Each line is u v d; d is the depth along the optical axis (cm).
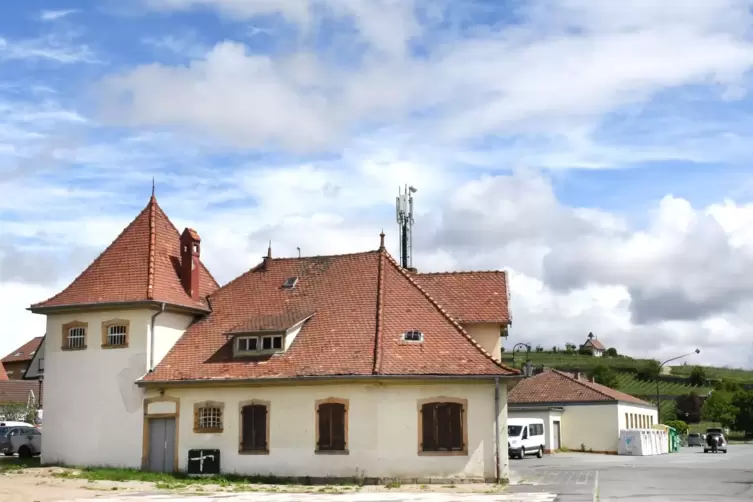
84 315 3394
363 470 2989
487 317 3350
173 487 2816
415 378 2970
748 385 12525
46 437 3397
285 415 3103
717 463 4512
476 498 2428
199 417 3206
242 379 3106
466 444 2972
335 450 3027
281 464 3078
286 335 3186
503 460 2962
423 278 3550
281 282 3550
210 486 2858
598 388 6388
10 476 3080
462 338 3108
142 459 3234
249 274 3650
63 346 3416
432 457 2972
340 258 3556
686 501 2336
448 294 3466
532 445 5134
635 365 14012
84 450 3319
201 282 3675
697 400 11719
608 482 3038
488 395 2995
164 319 3356
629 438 5834
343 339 3148
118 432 3281
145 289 3322
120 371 3303
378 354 3025
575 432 6100
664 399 11950
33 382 6650
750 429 10712
